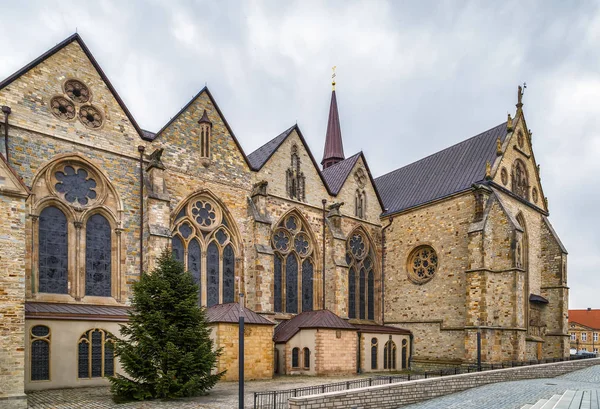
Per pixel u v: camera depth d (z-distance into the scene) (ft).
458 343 131.54
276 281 130.11
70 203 95.96
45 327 80.43
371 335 132.26
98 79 103.60
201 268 115.34
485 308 122.93
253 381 97.35
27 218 88.33
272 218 131.03
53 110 95.50
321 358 111.14
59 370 80.64
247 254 122.83
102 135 102.32
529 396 78.74
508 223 126.82
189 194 114.73
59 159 95.04
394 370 136.15
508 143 146.92
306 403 60.08
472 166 148.56
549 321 153.99
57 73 96.99
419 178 168.04
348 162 164.86
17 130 89.71
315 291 139.33
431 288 142.82
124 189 104.22
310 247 140.67
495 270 127.75
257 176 130.21
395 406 71.82
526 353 139.64
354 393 65.98
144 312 73.00
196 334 73.67
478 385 92.12
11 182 68.49
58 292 92.07
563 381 103.09
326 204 146.92
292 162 140.26
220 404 66.85
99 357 85.61
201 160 118.42
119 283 99.66
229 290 120.47
